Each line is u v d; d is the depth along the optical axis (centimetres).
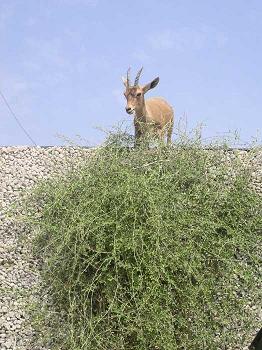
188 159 774
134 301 698
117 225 696
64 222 759
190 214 733
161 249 698
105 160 789
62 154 1128
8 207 1028
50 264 749
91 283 714
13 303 902
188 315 725
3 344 860
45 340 799
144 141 795
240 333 799
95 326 692
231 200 764
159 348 711
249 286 782
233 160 849
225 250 754
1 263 955
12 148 1155
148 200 705
